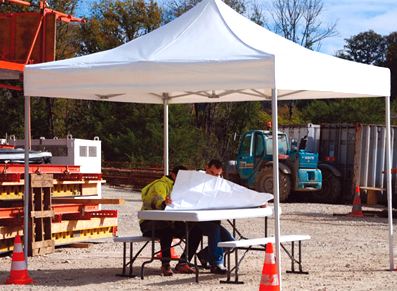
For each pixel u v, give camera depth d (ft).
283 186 68.95
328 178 72.18
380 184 70.64
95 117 141.08
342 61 25.45
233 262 29.45
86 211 34.47
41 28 42.34
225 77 22.48
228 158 131.95
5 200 31.14
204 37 24.82
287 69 22.47
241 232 43.83
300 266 26.35
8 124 134.92
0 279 24.56
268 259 20.67
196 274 24.00
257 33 26.11
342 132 73.72
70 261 29.19
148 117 131.64
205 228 25.79
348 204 71.31
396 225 49.26
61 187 34.01
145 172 90.63
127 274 25.44
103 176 99.91
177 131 121.49
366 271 26.86
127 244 35.65
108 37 153.58
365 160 69.77
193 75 22.84
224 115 138.62
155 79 23.27
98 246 34.58
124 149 124.88
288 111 161.27
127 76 23.61
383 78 27.35
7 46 42.14
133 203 67.15
